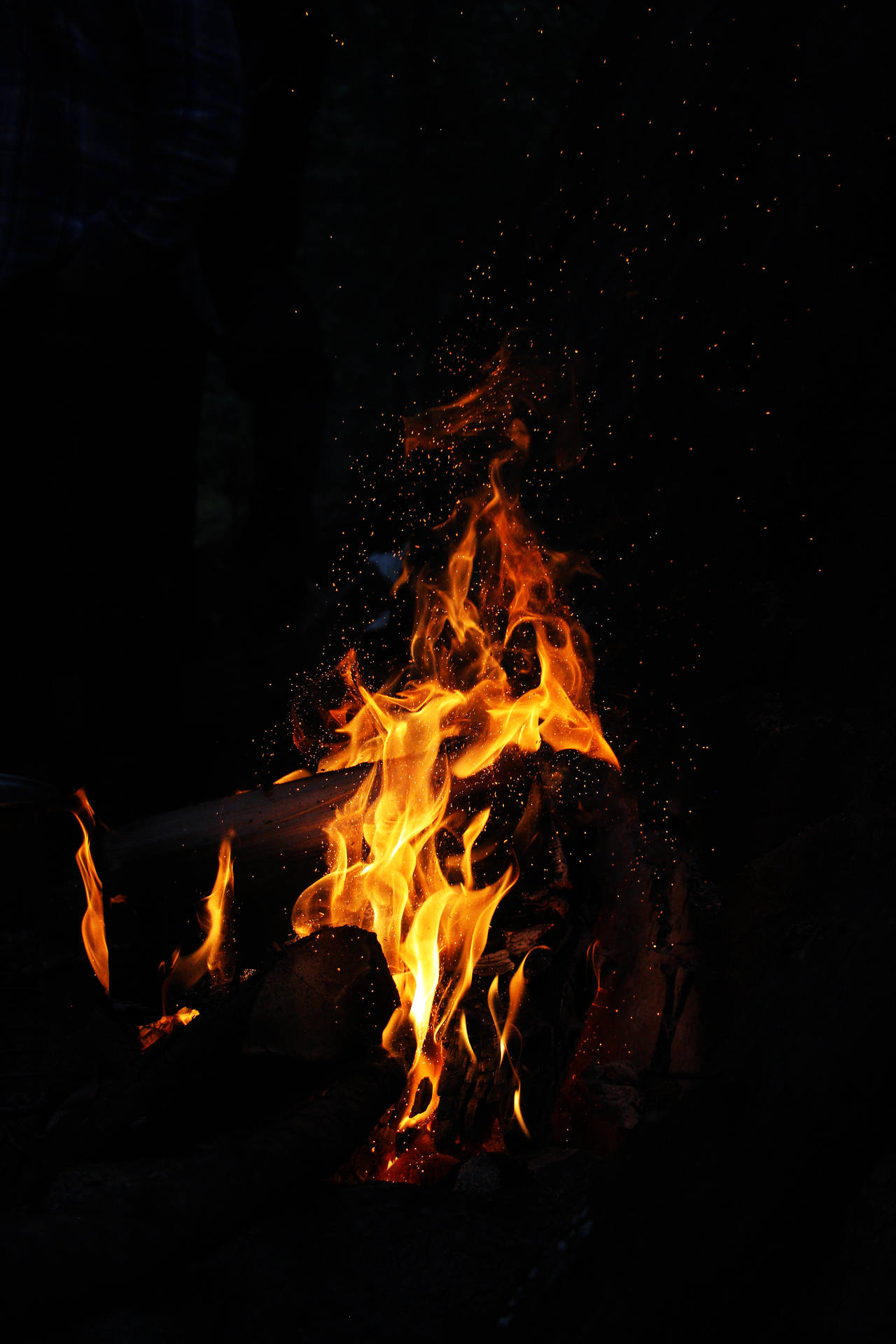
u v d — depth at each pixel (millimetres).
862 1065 1022
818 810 1527
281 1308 1089
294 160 2725
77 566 2340
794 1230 992
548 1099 1558
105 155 2037
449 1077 1542
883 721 1475
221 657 3170
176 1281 1101
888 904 1146
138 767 2477
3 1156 1415
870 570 1566
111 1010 1650
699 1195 1014
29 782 1729
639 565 1827
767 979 1230
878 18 1768
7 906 1661
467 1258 1156
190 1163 1171
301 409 2838
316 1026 1353
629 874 1725
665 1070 1589
